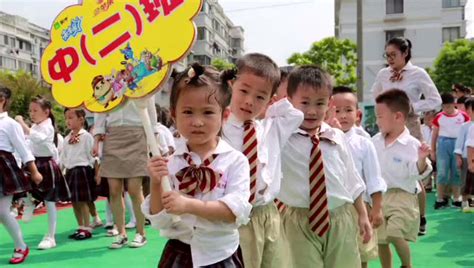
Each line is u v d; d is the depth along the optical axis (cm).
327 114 284
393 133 334
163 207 178
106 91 177
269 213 232
